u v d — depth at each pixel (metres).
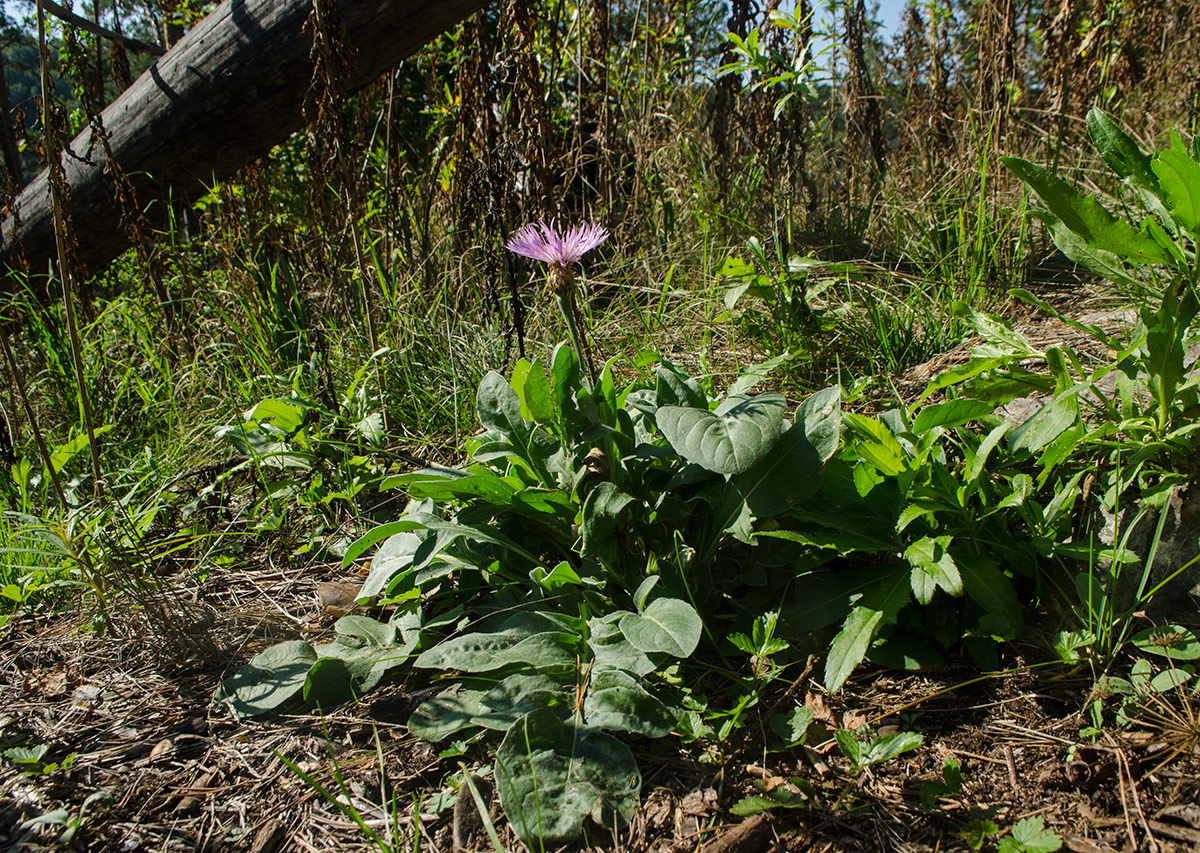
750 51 3.64
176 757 1.90
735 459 1.89
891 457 1.90
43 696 2.19
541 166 3.52
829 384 3.12
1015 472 2.09
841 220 4.74
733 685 1.93
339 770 1.80
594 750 1.69
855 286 3.61
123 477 3.32
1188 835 1.39
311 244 4.56
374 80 3.84
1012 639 1.82
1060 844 1.40
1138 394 2.06
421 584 2.31
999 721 1.72
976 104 4.86
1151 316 1.88
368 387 3.36
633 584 2.13
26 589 2.64
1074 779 1.54
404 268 4.32
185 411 3.92
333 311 4.20
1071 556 1.87
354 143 4.27
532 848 1.52
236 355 4.09
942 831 1.50
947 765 1.57
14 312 4.38
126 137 4.05
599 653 1.88
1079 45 4.27
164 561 2.89
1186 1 5.36
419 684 2.08
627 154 4.87
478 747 1.82
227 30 3.70
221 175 4.30
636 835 1.56
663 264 4.26
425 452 3.28
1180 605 1.78
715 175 4.73
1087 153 4.45
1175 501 1.86
